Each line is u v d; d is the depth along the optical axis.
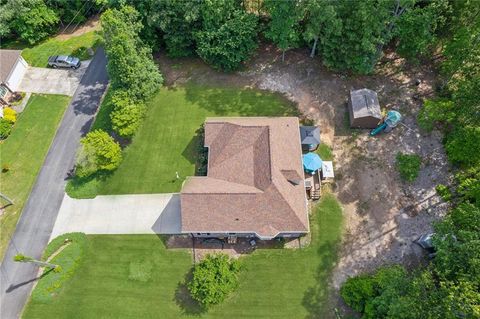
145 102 44.22
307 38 41.31
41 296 35.38
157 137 43.62
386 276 30.78
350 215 37.53
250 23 43.75
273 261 35.72
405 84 44.94
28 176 42.62
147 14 45.50
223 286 33.41
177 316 33.84
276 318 33.19
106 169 41.53
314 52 47.47
